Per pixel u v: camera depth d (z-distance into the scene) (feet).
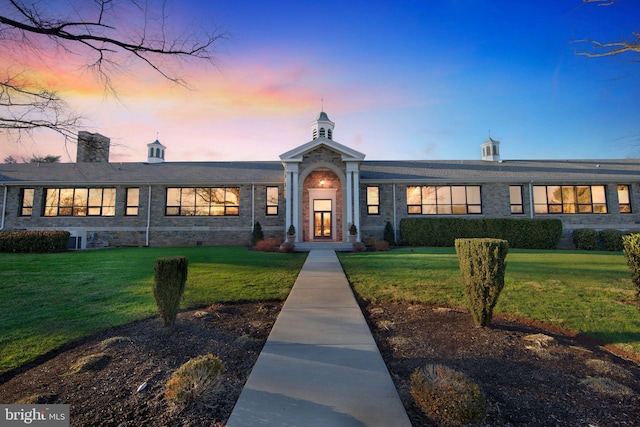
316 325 16.48
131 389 10.57
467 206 68.39
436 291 23.58
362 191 67.92
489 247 15.85
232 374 11.55
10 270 32.14
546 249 59.11
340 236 67.51
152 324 16.92
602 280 26.71
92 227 67.72
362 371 11.37
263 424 8.38
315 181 69.26
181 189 69.51
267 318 18.35
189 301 21.15
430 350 13.51
